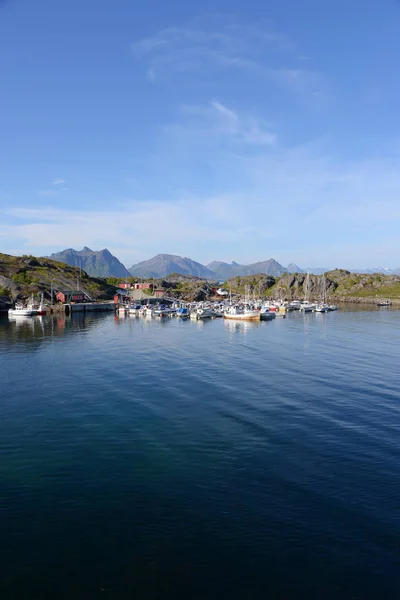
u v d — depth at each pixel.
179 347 82.50
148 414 40.84
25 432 36.47
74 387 51.28
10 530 22.56
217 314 155.62
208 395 47.22
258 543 21.30
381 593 18.27
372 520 23.08
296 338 96.12
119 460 30.75
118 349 80.06
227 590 18.47
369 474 28.22
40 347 82.56
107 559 20.36
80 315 164.12
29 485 27.27
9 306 172.12
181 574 19.39
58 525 22.98
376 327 120.12
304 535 21.86
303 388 49.91
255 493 25.89
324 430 36.25
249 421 38.66
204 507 24.44
